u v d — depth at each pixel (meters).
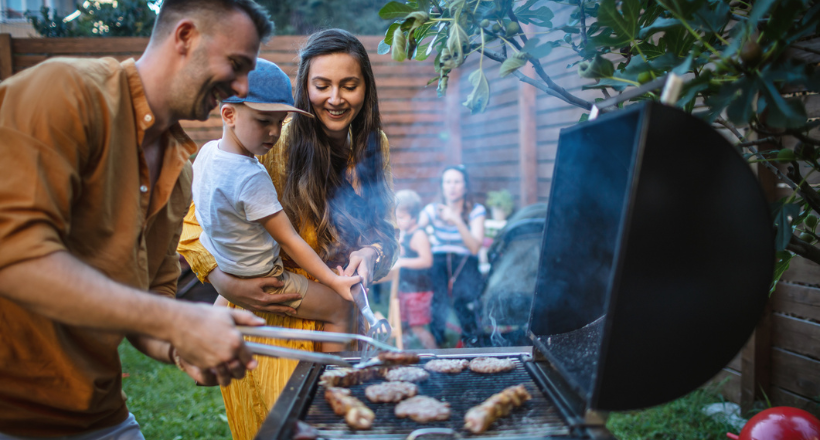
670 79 1.08
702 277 1.15
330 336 1.33
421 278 4.11
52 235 1.07
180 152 1.48
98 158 1.22
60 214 1.10
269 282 1.91
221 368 1.16
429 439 1.15
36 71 1.15
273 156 2.10
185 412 3.55
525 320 3.49
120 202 1.30
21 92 1.11
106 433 1.55
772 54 1.16
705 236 1.13
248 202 1.80
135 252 1.36
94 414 1.48
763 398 3.07
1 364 1.27
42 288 1.03
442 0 1.75
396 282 4.18
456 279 4.25
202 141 6.49
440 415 1.25
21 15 8.41
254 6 1.31
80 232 1.24
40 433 1.38
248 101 1.72
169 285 1.73
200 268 1.98
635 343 1.15
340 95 1.93
